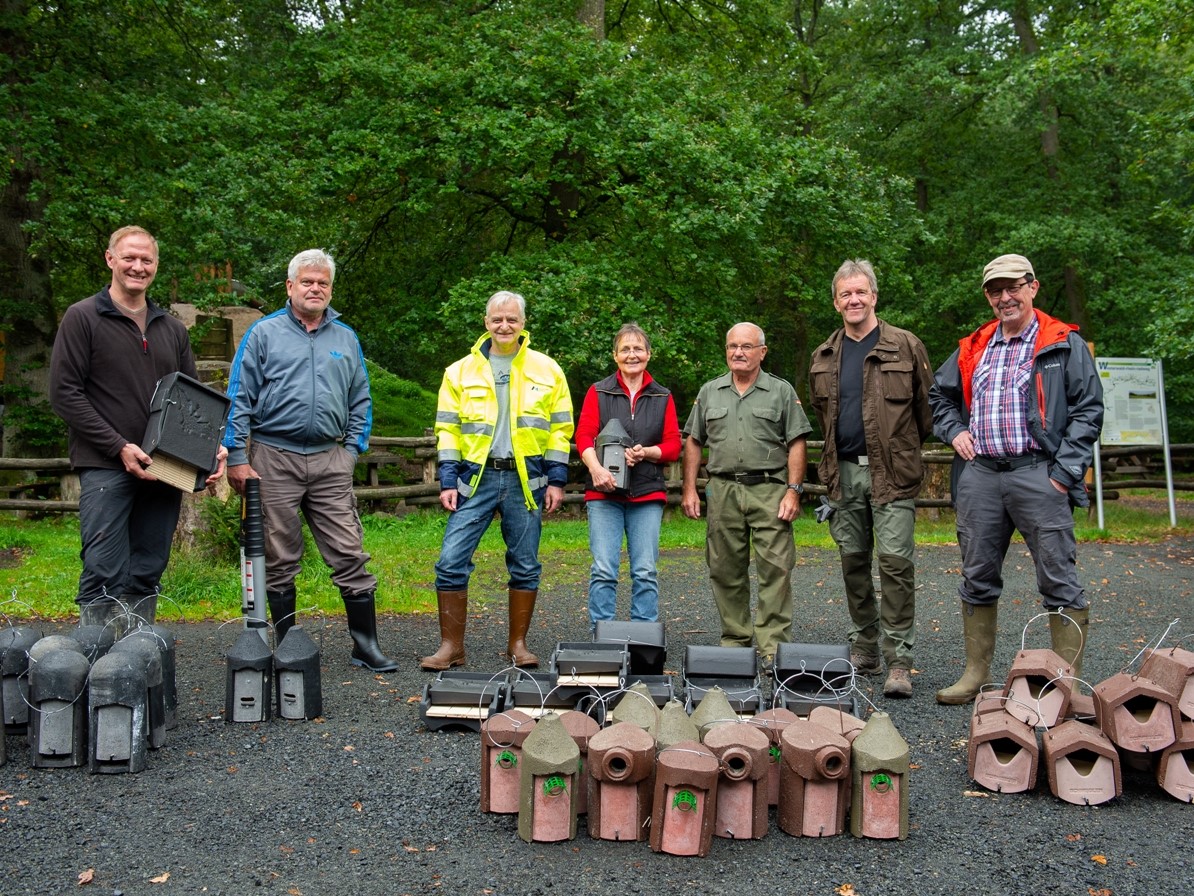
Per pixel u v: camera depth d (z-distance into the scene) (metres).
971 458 4.68
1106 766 3.47
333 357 5.24
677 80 15.29
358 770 3.77
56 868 2.93
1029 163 22.91
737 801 3.18
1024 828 3.28
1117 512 14.48
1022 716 3.75
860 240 15.65
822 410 5.31
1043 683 3.84
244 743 4.08
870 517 5.25
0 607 6.50
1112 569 9.57
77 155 13.51
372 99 14.23
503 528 5.48
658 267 14.98
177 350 4.86
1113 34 14.85
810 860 3.03
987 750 3.62
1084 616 4.46
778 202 14.99
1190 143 13.39
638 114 14.38
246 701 4.34
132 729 3.71
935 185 23.86
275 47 16.02
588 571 9.11
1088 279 21.27
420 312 15.68
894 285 17.25
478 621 6.73
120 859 2.99
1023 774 3.58
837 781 3.23
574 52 14.48
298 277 5.16
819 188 14.88
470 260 16.70
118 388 4.57
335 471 5.27
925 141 22.69
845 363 5.19
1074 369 4.45
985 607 4.72
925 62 21.69
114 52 14.41
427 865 2.97
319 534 5.31
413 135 14.28
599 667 4.18
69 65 13.88
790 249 16.50
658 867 2.97
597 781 3.17
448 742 4.11
